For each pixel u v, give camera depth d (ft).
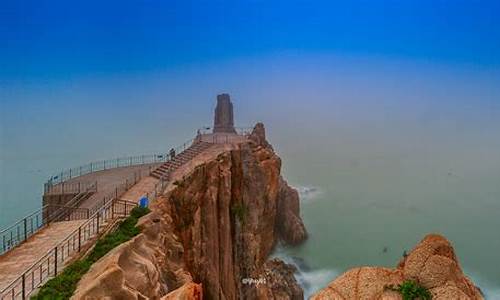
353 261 209.15
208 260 136.15
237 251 160.97
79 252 86.58
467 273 197.26
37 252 88.22
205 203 142.61
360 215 274.98
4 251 90.94
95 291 62.03
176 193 133.59
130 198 134.10
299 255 211.82
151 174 166.30
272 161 185.06
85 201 134.82
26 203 187.11
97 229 97.60
